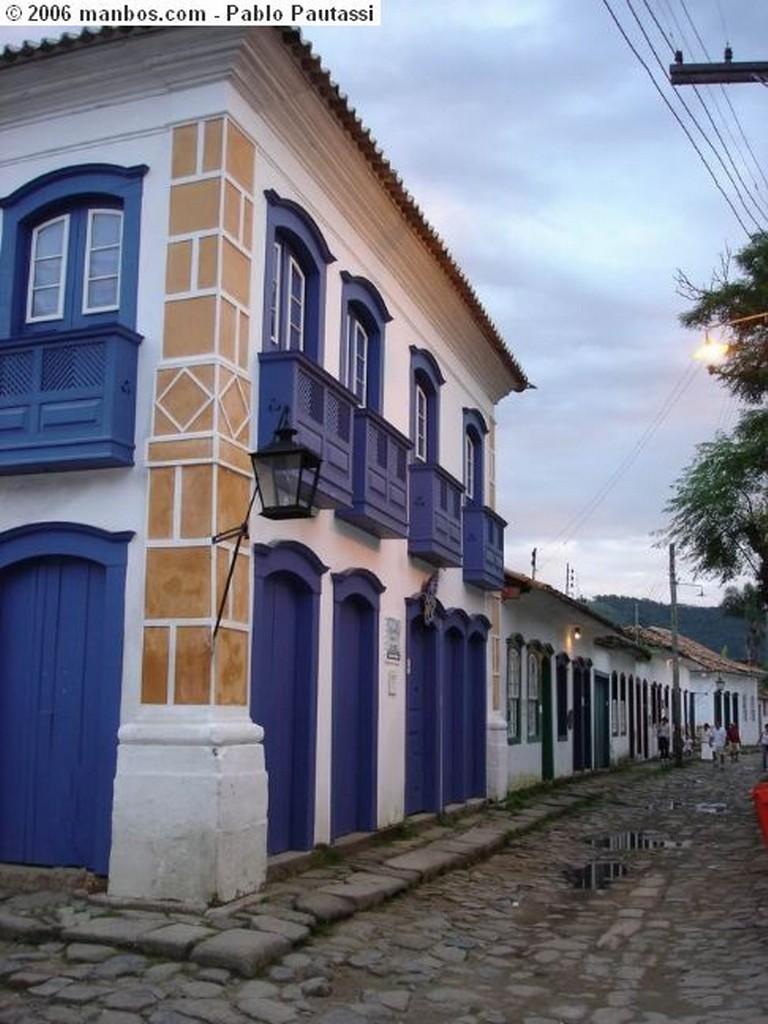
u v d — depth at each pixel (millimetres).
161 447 8789
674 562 36562
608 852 13484
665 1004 6738
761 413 16984
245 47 9000
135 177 9320
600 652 27875
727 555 17938
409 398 13938
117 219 9562
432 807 14172
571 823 16406
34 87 9703
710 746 37969
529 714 20453
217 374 8742
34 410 8898
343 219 11695
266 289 9703
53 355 8922
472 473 17453
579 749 25125
